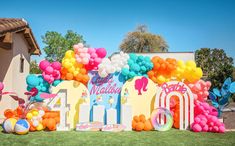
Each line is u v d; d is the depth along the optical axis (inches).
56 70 369.7
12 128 321.1
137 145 272.7
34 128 338.0
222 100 405.1
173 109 380.2
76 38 1322.6
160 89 374.6
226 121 476.7
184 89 372.8
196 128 350.6
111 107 382.6
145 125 355.9
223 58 1593.3
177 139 305.0
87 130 348.5
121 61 378.9
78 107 370.6
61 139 295.3
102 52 375.6
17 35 467.8
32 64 1166.3
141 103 379.6
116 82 386.9
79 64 375.2
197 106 374.3
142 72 388.8
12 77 432.5
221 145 278.8
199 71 382.9
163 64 382.0
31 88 362.3
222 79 973.8
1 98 419.8
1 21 415.2
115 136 315.9
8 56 429.7
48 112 350.0
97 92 382.9
